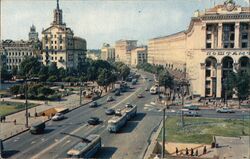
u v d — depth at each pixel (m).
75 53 197.50
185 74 153.25
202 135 64.75
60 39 185.12
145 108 97.50
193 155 52.88
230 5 110.62
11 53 199.38
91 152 50.38
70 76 171.38
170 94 124.38
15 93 112.81
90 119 75.19
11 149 55.72
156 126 72.94
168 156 51.72
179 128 70.88
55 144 58.78
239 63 112.06
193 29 122.56
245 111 93.06
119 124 68.44
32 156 51.94
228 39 113.88
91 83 168.38
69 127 72.56
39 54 189.62
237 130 69.00
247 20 109.12
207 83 117.44
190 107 96.25
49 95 114.31
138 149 55.97
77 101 110.31
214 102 106.75
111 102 109.94
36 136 64.56
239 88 98.50
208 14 112.88
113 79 142.50
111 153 53.75
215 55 113.56
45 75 155.12
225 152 52.69
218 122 77.06
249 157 49.91
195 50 118.62
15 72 172.88
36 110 92.06
